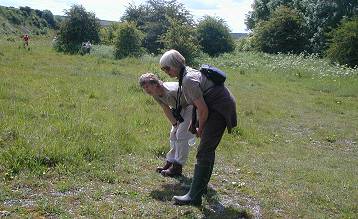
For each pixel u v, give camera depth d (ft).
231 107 14.76
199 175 15.29
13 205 14.10
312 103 50.65
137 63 81.51
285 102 49.75
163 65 15.10
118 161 19.88
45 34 273.95
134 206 14.97
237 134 29.22
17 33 250.78
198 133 15.03
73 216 13.69
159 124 28.37
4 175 16.28
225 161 22.86
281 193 18.37
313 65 91.61
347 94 61.57
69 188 16.03
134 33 101.24
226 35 127.24
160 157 21.61
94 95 37.27
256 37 128.88
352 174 23.03
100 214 13.98
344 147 30.83
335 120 41.29
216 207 15.90
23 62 61.87
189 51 96.17
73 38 120.06
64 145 19.60
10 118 24.17
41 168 17.22
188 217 14.52
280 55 108.88
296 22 123.34
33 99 32.58
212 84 14.79
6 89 34.83
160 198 16.02
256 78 74.18
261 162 23.53
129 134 24.16
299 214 16.19
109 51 103.40
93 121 26.50
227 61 96.48
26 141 19.36
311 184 20.27
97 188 16.31
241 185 18.76
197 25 127.34
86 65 68.33
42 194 15.28
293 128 35.78
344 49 94.73
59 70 56.03
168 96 17.74
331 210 17.10
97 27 125.18
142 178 18.06
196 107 14.62
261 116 38.70
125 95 39.40
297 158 25.66
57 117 26.22
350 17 118.52
